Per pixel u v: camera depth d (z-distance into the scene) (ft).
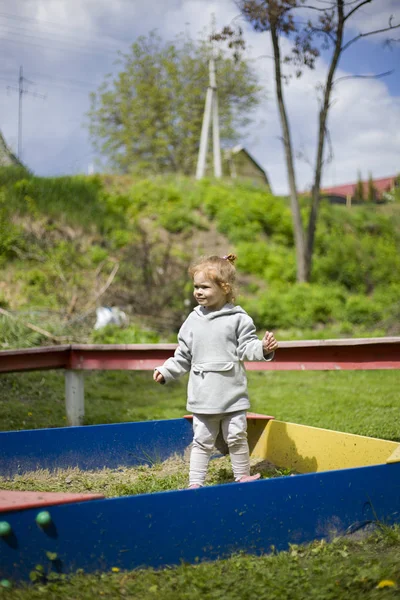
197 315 12.83
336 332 51.67
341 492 9.88
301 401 25.16
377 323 54.75
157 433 14.84
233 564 8.64
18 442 13.56
